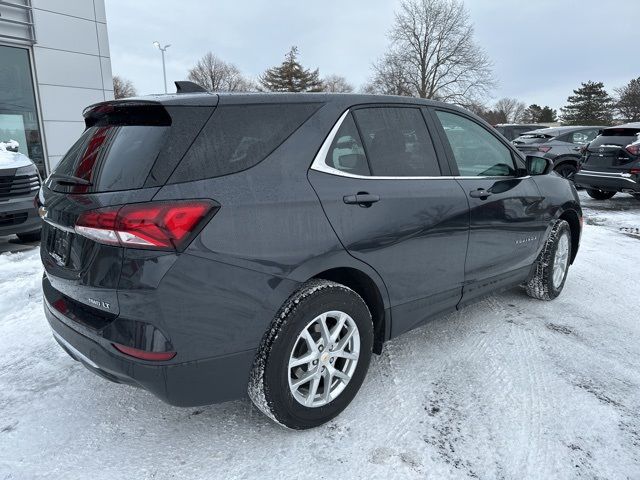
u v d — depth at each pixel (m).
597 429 2.46
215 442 2.36
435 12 44.47
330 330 2.43
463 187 3.11
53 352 3.31
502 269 3.57
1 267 5.41
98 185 2.08
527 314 3.99
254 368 2.21
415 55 45.88
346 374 2.52
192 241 1.94
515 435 2.40
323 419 2.44
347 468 2.17
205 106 2.13
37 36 9.80
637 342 3.47
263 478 2.11
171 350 1.95
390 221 2.60
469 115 3.42
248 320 2.11
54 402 2.70
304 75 53.91
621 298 4.40
